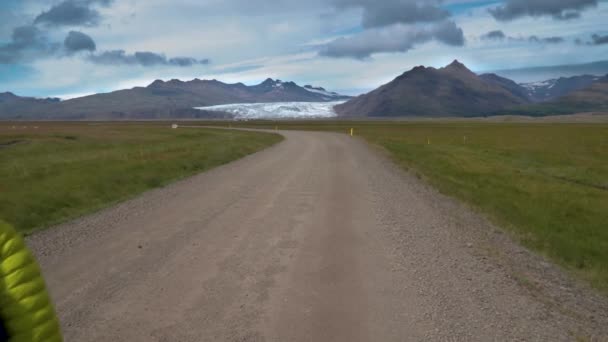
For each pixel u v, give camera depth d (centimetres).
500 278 659
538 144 5091
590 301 602
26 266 141
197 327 482
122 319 502
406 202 1298
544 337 471
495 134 7556
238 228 952
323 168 2156
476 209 1268
